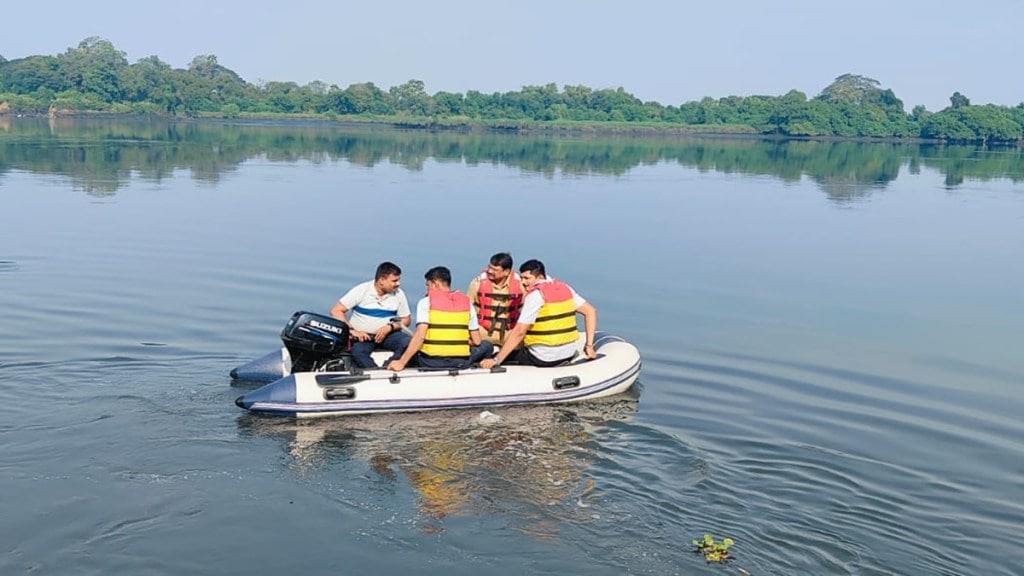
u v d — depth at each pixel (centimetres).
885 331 1110
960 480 670
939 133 8125
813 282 1395
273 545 539
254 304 1099
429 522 571
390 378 783
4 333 933
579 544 548
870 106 8875
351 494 609
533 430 745
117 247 1438
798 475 663
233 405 762
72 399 749
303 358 810
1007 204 2591
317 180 2589
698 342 1027
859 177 3481
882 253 1695
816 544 558
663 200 2425
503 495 614
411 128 7375
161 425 709
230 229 1648
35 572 501
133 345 908
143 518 562
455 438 723
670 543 552
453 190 2445
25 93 7844
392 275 827
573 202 2275
